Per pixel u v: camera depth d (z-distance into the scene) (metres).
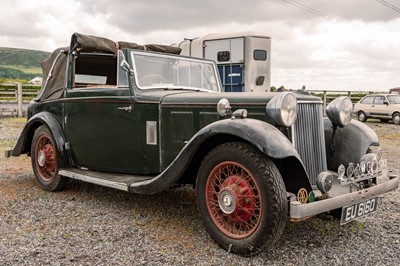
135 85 3.89
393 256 2.97
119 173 4.14
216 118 3.40
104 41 4.30
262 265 2.78
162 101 3.71
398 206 4.31
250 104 3.22
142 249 3.03
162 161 3.76
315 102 3.38
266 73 11.95
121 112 3.96
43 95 4.89
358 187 3.34
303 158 3.24
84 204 4.20
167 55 4.25
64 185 4.66
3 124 12.84
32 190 4.78
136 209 4.03
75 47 4.15
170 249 3.04
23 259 2.82
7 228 3.45
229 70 11.87
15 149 5.13
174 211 3.97
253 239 2.80
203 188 3.12
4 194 4.57
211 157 3.05
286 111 2.95
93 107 4.20
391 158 7.82
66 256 2.88
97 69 4.90
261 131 2.78
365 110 17.64
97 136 4.22
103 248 3.04
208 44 12.27
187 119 3.57
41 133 4.79
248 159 2.81
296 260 2.88
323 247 3.13
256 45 11.57
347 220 3.04
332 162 3.83
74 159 4.59
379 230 3.55
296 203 2.70
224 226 3.06
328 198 2.92
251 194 2.87
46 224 3.57
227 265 2.77
